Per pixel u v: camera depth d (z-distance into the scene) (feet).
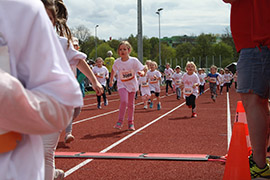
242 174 9.12
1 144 3.70
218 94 78.79
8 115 3.42
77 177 12.50
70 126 18.81
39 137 4.20
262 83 9.73
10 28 3.81
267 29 9.46
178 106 45.62
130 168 13.58
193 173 12.73
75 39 18.69
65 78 3.85
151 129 25.09
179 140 20.22
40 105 3.55
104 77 46.62
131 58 24.23
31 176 3.95
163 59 408.05
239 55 10.25
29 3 3.91
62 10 10.58
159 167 13.65
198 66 369.50
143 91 42.14
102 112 38.60
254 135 9.90
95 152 17.08
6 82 3.30
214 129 24.54
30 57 3.83
